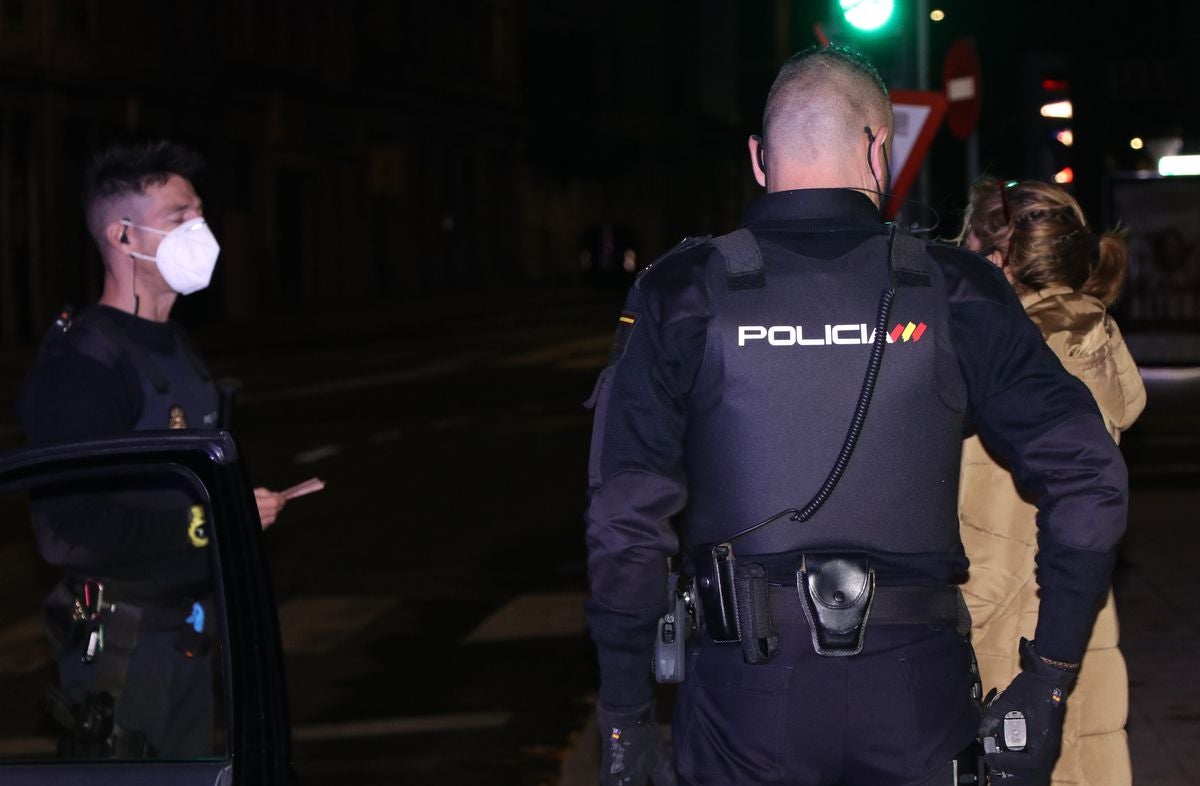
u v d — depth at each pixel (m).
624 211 80.38
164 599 3.96
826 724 2.88
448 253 59.44
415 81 55.72
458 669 8.13
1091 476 2.93
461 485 14.17
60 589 3.98
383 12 53.03
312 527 12.22
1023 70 19.48
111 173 4.09
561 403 21.47
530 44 68.69
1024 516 3.71
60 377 3.92
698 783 2.97
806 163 3.08
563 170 70.94
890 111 3.15
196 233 4.11
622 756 2.99
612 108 77.81
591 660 8.27
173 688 4.00
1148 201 20.19
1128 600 8.53
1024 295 3.86
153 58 38.28
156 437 2.99
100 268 36.59
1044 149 19.34
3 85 33.25
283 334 37.12
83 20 35.62
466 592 9.92
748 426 2.93
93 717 3.93
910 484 2.93
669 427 2.94
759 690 2.89
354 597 9.81
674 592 3.01
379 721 7.26
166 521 3.84
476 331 38.75
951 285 3.00
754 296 2.95
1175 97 19.77
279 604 9.66
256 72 43.31
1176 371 20.62
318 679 7.99
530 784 6.34
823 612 2.86
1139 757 5.93
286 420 19.73
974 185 3.97
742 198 100.62
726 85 97.31
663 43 86.56
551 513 12.68
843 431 2.92
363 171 51.25
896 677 2.89
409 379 25.62
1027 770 3.00
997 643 3.75
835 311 2.94
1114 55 19.80
